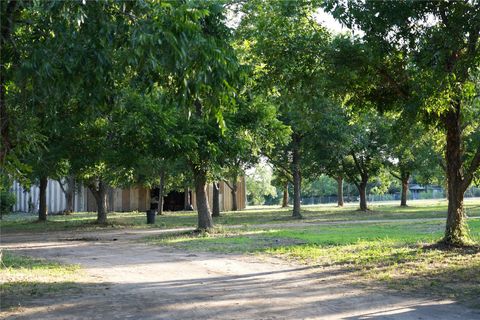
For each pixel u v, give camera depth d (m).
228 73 7.54
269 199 98.56
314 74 13.66
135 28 6.93
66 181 46.47
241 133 20.88
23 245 19.62
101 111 9.32
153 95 9.24
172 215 43.38
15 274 11.48
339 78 13.51
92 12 7.09
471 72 12.18
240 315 7.67
